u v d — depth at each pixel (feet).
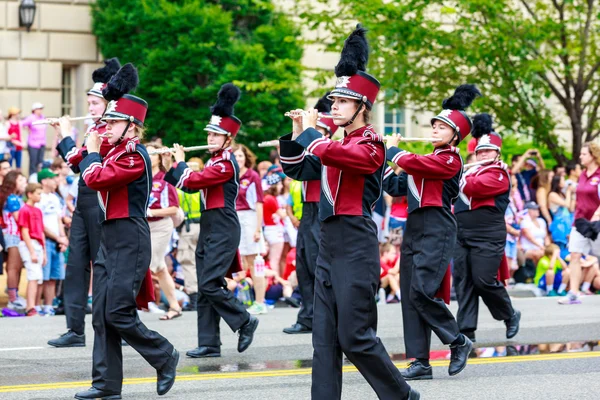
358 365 52.08
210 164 77.92
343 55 54.03
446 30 170.30
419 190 69.26
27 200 106.63
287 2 175.11
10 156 143.95
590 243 113.50
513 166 138.00
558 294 127.24
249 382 67.56
